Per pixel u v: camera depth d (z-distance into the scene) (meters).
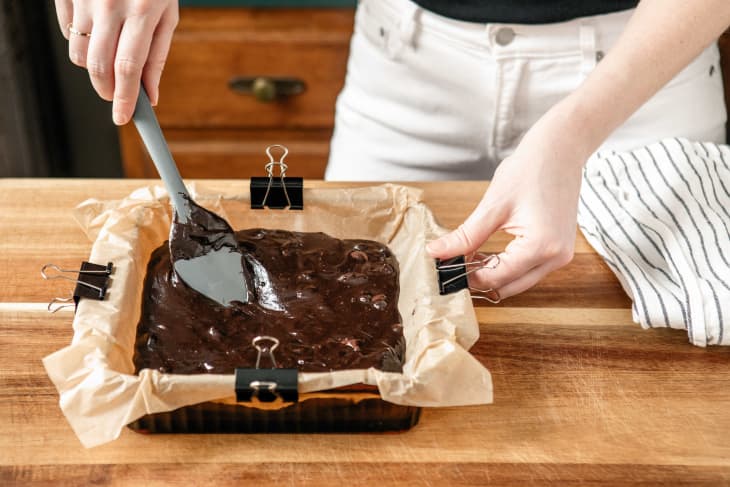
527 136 0.85
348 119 1.15
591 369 0.84
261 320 0.81
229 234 0.84
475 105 1.06
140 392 0.71
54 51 1.52
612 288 0.91
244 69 1.50
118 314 0.78
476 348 0.85
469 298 0.80
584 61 1.01
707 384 0.83
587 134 0.85
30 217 0.96
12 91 1.43
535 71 1.02
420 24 1.03
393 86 1.09
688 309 0.84
